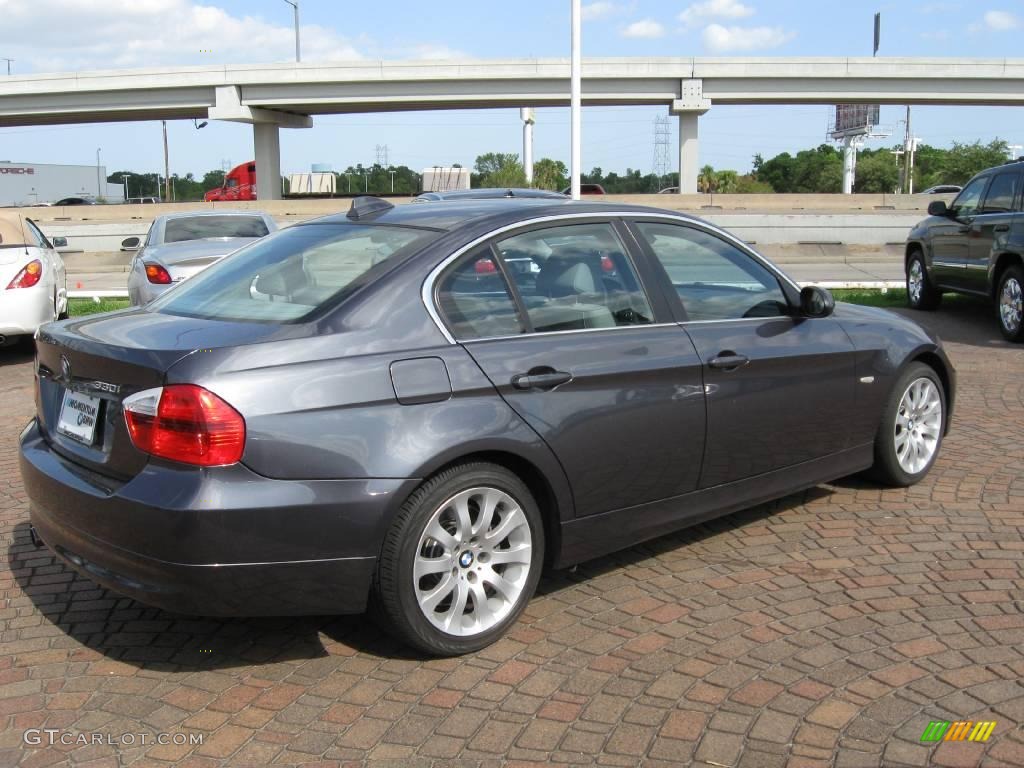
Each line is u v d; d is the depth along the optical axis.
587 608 4.11
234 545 3.25
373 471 3.42
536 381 3.80
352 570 3.44
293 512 3.31
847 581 4.33
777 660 3.61
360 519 3.40
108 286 20.61
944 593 4.18
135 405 3.37
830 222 26.80
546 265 4.10
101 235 30.17
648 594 4.24
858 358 5.11
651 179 99.69
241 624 4.05
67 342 3.77
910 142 86.62
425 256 3.83
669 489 4.32
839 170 108.94
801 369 4.79
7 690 3.51
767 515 5.25
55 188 86.50
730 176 79.44
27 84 55.19
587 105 55.97
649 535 4.32
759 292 4.83
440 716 3.29
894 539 4.84
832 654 3.65
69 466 3.69
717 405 4.41
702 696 3.37
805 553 4.68
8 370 9.98
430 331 3.69
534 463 3.80
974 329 11.84
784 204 34.47
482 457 3.74
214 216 12.48
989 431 6.91
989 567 4.46
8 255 9.89
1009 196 11.33
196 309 4.01
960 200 12.45
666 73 52.31
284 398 3.33
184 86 54.81
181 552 3.23
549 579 4.43
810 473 4.98
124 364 3.43
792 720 3.20
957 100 54.06
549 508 3.98
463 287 3.85
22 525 5.26
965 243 11.88
